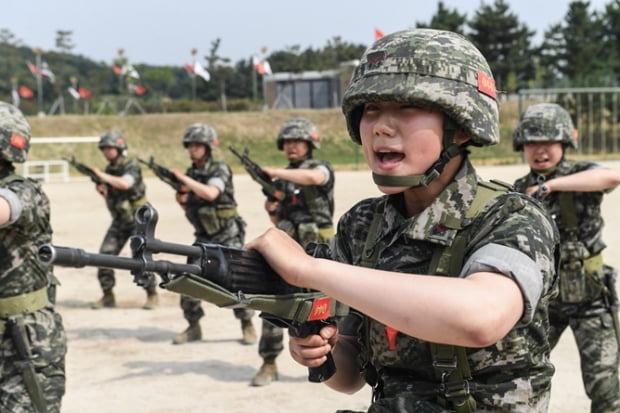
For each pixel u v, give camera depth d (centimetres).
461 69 201
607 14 5606
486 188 210
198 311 752
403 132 200
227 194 756
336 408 559
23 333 369
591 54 5281
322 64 6619
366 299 172
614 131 3494
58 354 382
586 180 446
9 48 9806
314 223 651
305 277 181
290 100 5334
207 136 758
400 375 219
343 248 240
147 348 735
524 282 178
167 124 4144
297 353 224
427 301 167
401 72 198
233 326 816
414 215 215
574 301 456
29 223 366
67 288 1027
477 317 166
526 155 495
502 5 5238
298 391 598
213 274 188
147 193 2242
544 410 213
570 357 657
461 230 205
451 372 205
